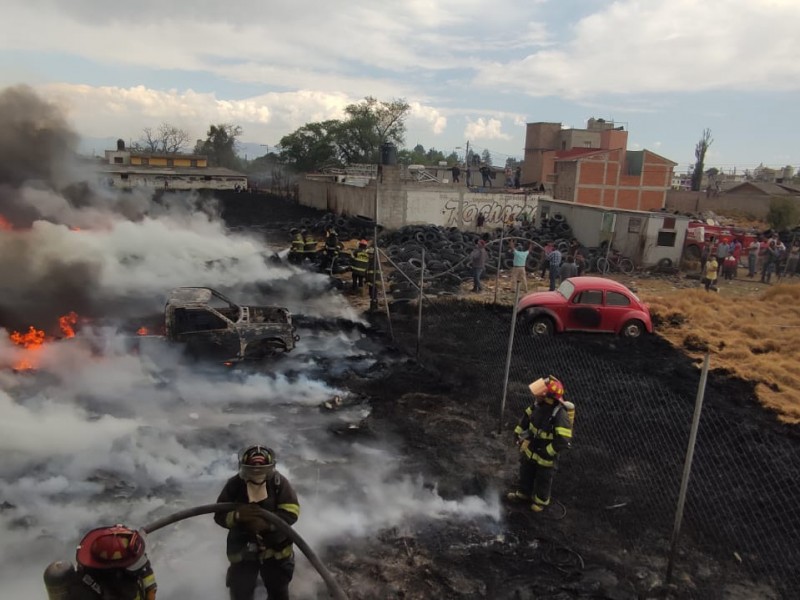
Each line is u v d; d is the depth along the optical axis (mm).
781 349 13781
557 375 11102
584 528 6363
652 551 5992
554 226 29344
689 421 9180
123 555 3146
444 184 34031
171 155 70938
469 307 16734
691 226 26703
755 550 6027
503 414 8805
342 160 82750
